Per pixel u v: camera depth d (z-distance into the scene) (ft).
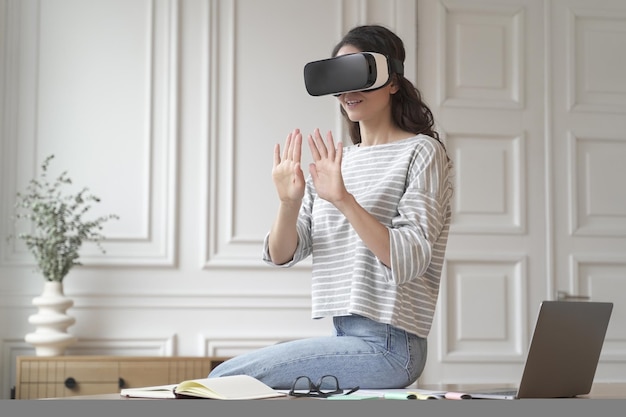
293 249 6.93
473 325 14.03
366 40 6.83
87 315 13.35
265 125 13.92
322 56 14.08
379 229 6.06
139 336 13.39
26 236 12.60
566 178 14.42
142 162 13.69
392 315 6.31
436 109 14.24
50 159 13.56
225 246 13.74
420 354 6.53
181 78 13.83
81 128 13.64
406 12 14.23
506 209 14.32
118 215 13.60
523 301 14.14
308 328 13.71
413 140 6.70
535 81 14.47
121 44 13.78
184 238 13.66
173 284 13.57
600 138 14.51
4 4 13.57
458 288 14.05
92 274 13.42
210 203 13.73
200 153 13.79
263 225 13.82
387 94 6.81
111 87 13.71
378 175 6.70
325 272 6.71
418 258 6.09
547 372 5.73
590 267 14.38
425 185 6.46
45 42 13.66
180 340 13.50
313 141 6.21
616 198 14.47
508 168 14.35
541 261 14.26
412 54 14.19
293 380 6.33
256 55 13.98
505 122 14.38
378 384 6.38
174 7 13.85
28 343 12.71
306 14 14.10
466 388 6.93
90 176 13.61
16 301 13.25
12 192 13.42
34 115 13.56
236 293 13.62
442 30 14.30
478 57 14.39
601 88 14.61
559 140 14.44
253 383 5.59
